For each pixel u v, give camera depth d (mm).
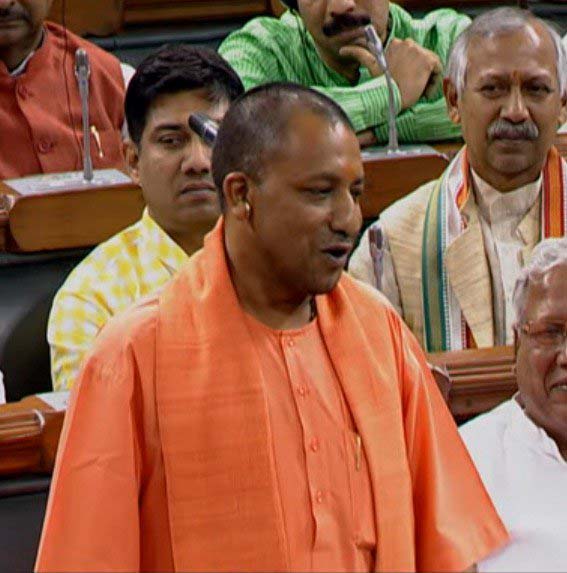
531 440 10828
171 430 8281
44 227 14164
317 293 8359
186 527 8242
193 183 12172
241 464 8266
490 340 13227
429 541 8688
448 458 8797
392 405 8562
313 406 8438
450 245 13211
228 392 8305
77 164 16641
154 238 12438
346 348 8578
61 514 8234
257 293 8461
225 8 20641
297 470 8344
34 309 14031
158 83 12148
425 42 18000
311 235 8219
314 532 8312
